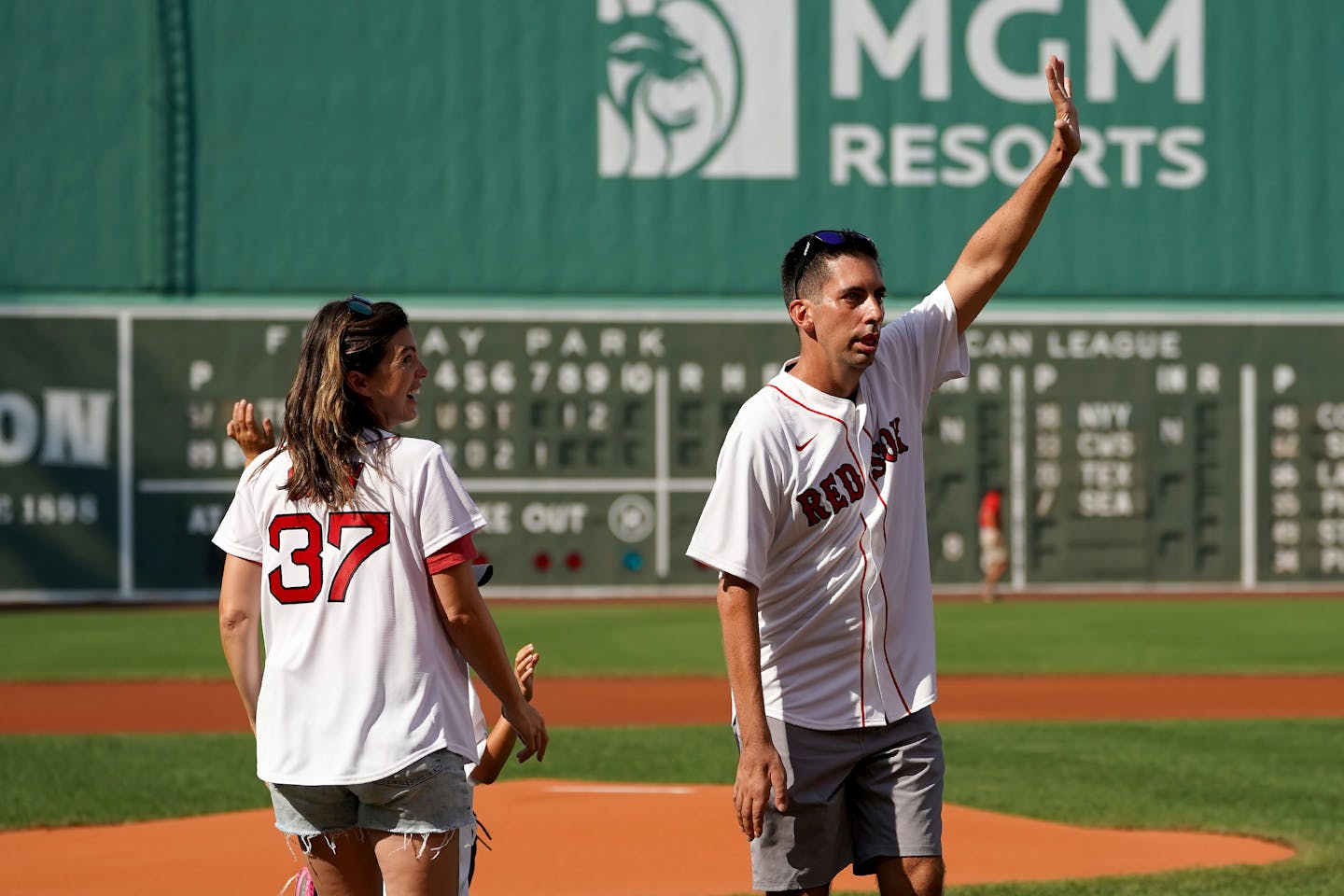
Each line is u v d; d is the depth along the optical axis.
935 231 89.25
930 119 89.19
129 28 85.88
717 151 88.06
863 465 14.23
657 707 50.22
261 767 13.05
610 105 87.50
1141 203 89.62
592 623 74.38
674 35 88.00
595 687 55.00
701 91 88.06
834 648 14.27
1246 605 81.44
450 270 86.81
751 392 83.62
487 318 82.69
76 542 82.50
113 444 82.75
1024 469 84.81
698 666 59.91
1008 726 44.91
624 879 24.14
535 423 82.94
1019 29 89.44
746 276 88.12
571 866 25.03
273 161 86.25
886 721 14.30
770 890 14.50
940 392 84.50
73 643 67.31
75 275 85.50
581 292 87.44
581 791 31.97
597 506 83.19
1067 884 24.02
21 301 83.00
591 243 87.56
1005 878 24.70
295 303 86.12
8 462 82.19
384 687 12.87
